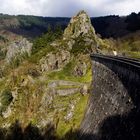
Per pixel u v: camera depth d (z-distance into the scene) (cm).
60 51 16550
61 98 13175
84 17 18388
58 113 12581
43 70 16275
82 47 16400
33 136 12850
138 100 5775
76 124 11131
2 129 14550
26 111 14438
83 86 12600
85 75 14225
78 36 17600
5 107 15475
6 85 17062
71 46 16962
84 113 11381
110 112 7656
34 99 14525
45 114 13075
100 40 18612
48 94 13838
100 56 11738
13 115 14862
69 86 13625
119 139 6272
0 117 15350
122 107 6744
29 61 17675
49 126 12400
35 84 15225
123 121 6372
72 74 15038
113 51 17888
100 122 8331
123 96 6925
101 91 9900
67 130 11275
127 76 6888
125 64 7138
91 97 11594
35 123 13138
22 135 13512
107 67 9850
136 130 5441
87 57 15162
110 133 7106
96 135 8219
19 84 16050
